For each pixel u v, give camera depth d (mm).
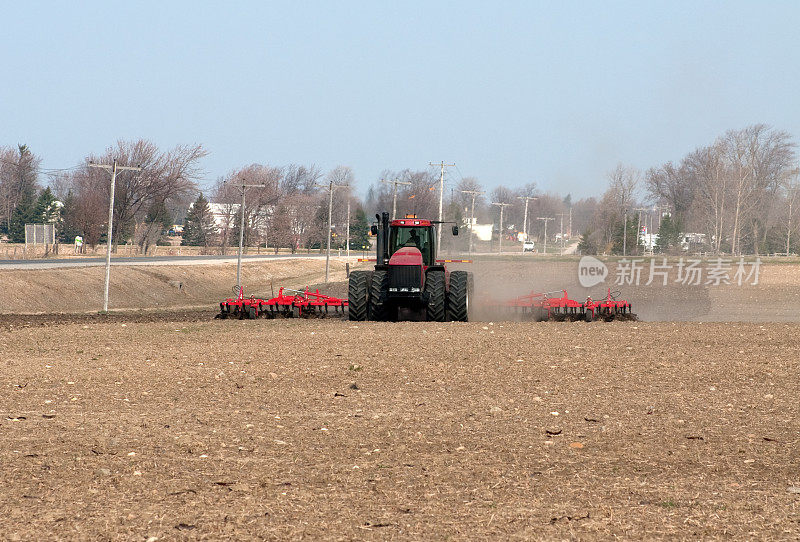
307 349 65312
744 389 48344
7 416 40250
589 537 24062
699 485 29297
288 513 26125
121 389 47969
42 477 29828
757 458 32875
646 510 26500
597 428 38156
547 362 58531
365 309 90812
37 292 154625
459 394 46750
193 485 29078
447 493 28312
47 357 61906
